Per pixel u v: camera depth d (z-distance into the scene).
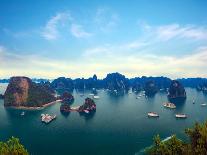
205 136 51.72
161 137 154.25
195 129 55.41
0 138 155.00
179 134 160.38
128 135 159.62
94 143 142.50
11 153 51.66
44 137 156.88
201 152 50.41
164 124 196.50
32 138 154.62
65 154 124.62
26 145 140.00
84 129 178.62
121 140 148.00
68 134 164.12
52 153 126.31
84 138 153.62
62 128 182.62
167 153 58.38
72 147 135.62
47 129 179.38
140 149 129.88
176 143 59.44
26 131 173.75
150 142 142.38
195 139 54.72
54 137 156.75
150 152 62.72
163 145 59.72
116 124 196.25
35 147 136.25
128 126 188.12
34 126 190.00
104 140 148.88
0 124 198.38
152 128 180.88
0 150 51.38
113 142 144.38
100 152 127.19
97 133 166.00
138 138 151.75
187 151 54.78
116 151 128.12
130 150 128.88
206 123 55.41
